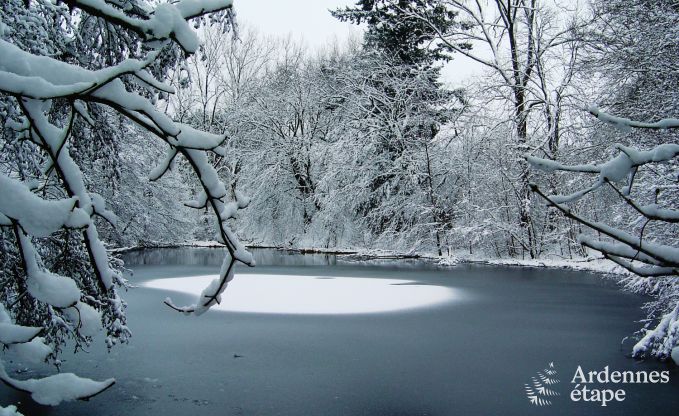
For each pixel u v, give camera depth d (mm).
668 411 5488
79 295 1921
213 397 5797
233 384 6230
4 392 5938
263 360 7219
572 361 7254
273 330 9016
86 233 2129
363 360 7254
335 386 6172
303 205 31719
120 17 1962
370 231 27250
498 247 23891
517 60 24344
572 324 9633
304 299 12367
